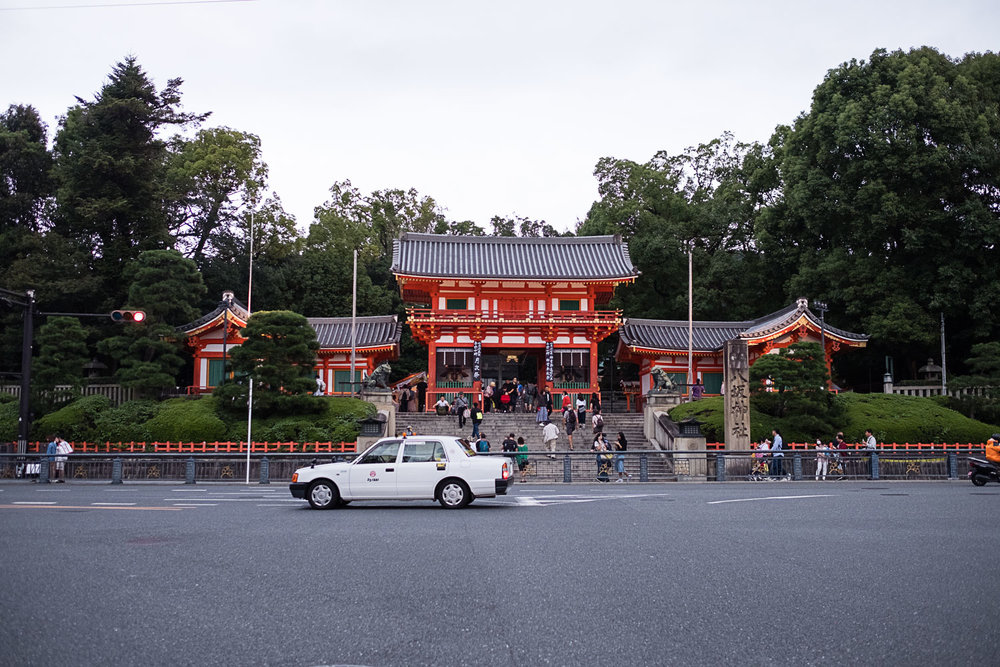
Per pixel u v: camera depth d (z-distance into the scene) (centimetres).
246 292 6681
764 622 888
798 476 3250
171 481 3247
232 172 6656
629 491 2619
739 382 3688
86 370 5416
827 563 1220
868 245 5534
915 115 5238
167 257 4644
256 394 3938
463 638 827
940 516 1817
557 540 1448
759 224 6122
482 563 1222
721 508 2008
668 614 921
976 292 5122
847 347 5628
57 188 6125
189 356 5956
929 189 5353
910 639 824
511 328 5312
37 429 3916
